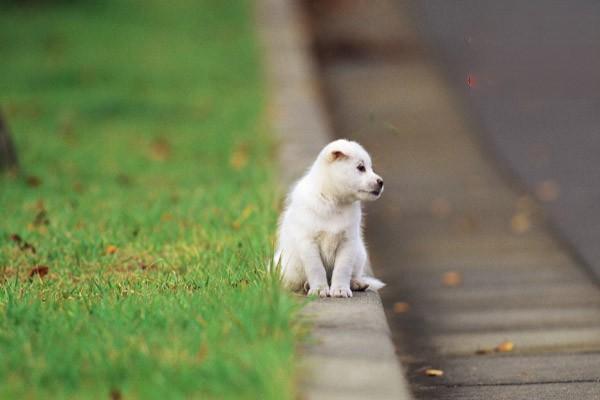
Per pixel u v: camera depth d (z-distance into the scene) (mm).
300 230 11555
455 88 32594
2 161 21250
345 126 28719
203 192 18953
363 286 11844
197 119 28031
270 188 18328
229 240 14266
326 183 11469
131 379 8383
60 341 9258
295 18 43938
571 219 20344
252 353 8602
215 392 8016
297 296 11406
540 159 24969
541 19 41438
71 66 35531
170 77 33969
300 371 8547
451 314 14938
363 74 35062
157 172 21859
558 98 30703
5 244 14688
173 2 48719
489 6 44281
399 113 30047
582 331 13781
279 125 25109
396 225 20562
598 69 33781
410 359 12758
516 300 15570
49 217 16797
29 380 8500
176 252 13883
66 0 46719
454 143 26875
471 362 12523
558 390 11164
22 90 32125
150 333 9398
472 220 20672
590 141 26266
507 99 30984
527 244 19000
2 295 11328
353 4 46438
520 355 12758
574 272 17266
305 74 33094
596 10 42312
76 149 24391
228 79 33312
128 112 29219
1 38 39875
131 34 41406
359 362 9008
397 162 25422
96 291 11617
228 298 10281
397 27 42000
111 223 16062
